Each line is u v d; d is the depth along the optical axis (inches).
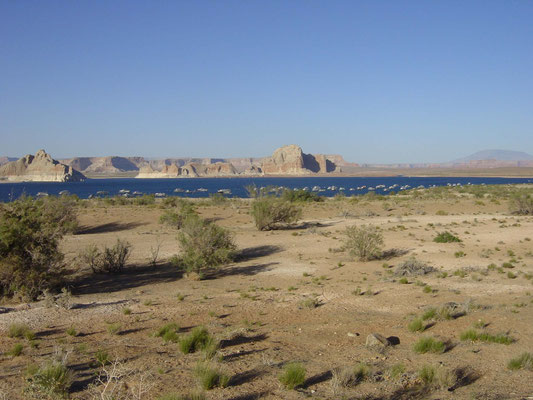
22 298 616.1
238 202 2240.4
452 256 930.1
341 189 5871.1
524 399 271.6
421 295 628.1
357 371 318.0
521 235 1156.5
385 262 893.2
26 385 285.9
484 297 608.4
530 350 384.2
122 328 480.4
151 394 277.6
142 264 932.6
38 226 686.5
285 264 908.6
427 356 373.1
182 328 480.7
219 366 331.6
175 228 1450.5
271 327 483.8
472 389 295.3
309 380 314.0
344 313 545.0
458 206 1973.4
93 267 862.5
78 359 358.9
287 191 2346.2
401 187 6225.4
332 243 1107.9
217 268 890.7
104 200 2359.7
